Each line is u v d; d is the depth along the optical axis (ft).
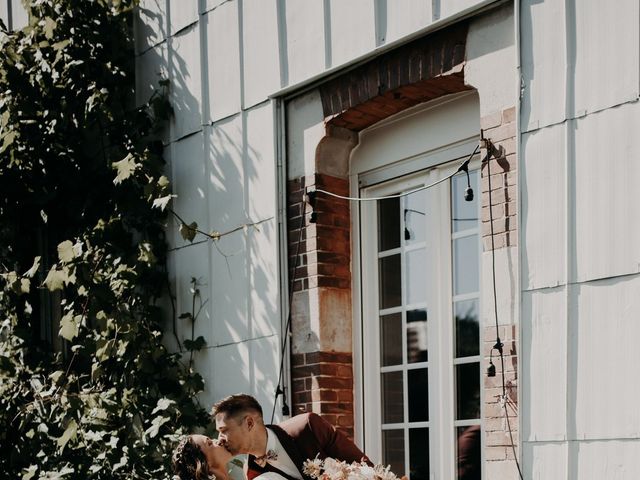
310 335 18.52
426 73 16.72
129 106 23.32
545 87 14.73
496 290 15.20
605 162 13.89
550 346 14.26
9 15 27.89
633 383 13.29
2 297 24.56
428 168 17.88
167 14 22.49
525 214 14.78
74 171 23.54
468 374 17.02
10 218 24.47
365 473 12.74
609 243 13.74
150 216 21.88
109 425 20.89
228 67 20.76
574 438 13.84
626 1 13.83
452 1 16.19
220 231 20.61
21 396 22.84
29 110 23.34
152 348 20.84
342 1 18.20
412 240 18.17
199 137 21.36
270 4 19.80
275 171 19.38
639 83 13.61
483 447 16.51
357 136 19.10
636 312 13.35
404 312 18.17
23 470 21.45
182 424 20.15
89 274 21.36
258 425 13.21
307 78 18.75
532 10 14.96
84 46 23.16
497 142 15.44
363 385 18.56
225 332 20.26
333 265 18.72
